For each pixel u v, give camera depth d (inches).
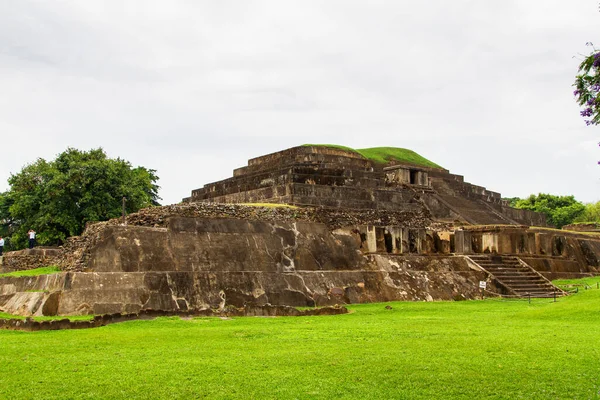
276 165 2011.6
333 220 1596.9
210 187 1999.3
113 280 1012.5
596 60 424.2
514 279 1535.4
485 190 2422.5
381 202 1804.9
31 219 1983.3
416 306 1167.6
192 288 1072.8
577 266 1909.4
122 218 1246.9
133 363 559.8
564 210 3400.6
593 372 523.8
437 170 2391.7
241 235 1233.4
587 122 440.8
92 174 1931.6
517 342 654.5
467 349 619.2
